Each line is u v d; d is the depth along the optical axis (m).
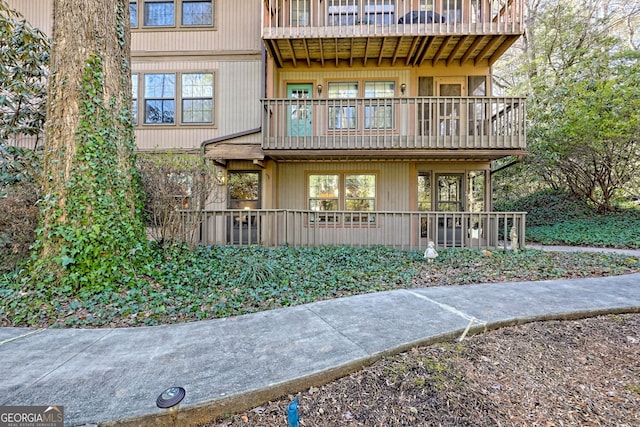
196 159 6.20
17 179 5.75
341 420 1.95
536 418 1.98
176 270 4.94
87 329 3.20
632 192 11.80
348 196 9.54
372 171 9.46
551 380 2.34
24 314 3.49
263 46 8.23
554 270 5.47
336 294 4.34
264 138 8.03
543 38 14.41
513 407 2.06
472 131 8.01
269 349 2.67
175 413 1.91
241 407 2.04
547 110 11.71
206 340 2.88
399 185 9.41
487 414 1.99
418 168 9.45
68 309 3.64
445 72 9.09
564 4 14.17
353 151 8.04
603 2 14.45
